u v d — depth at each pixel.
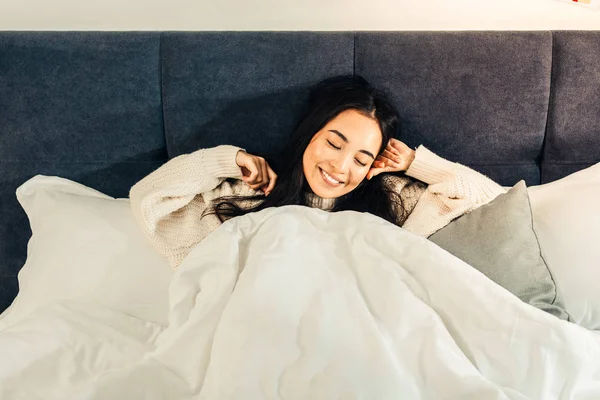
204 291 1.24
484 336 1.13
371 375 1.05
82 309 1.34
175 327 1.21
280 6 1.76
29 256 1.54
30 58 1.61
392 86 1.66
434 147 1.71
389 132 1.63
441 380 1.06
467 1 1.76
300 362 1.07
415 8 1.77
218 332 1.14
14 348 1.18
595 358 1.12
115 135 1.68
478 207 1.49
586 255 1.44
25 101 1.63
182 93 1.64
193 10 1.75
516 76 1.65
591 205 1.50
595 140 1.71
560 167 1.74
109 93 1.64
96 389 1.08
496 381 1.10
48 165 1.69
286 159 1.66
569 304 1.42
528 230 1.43
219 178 1.65
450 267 1.22
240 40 1.63
